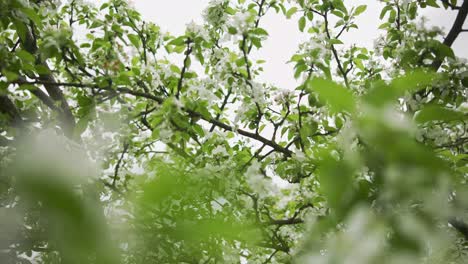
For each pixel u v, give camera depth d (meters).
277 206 3.99
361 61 4.43
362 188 0.56
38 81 3.01
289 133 3.93
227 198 3.06
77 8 4.94
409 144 0.54
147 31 4.55
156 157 4.05
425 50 3.21
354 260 0.57
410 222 0.58
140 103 4.00
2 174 0.41
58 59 3.37
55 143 0.44
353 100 0.51
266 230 3.53
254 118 4.01
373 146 0.55
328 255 0.59
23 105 3.78
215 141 3.84
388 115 0.54
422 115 0.56
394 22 4.31
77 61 3.51
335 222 0.59
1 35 3.88
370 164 0.56
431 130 2.58
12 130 2.14
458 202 0.59
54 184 0.40
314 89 0.51
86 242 0.42
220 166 3.29
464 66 3.10
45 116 3.89
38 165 0.41
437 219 0.58
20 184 0.40
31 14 2.67
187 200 0.74
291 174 3.58
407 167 0.56
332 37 4.35
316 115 3.66
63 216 0.41
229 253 3.27
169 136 3.42
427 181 0.56
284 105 3.99
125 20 4.49
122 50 3.85
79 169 0.43
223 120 4.39
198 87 3.51
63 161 0.42
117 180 3.54
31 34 4.11
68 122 3.97
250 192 3.42
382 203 0.58
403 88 0.54
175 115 3.29
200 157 3.62
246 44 3.60
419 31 3.23
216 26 4.07
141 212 0.55
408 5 4.21
